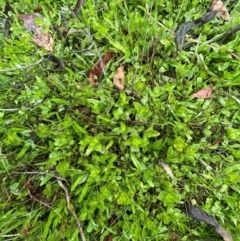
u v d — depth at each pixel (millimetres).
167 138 330
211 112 344
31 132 334
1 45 371
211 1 381
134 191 319
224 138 335
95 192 326
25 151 333
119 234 325
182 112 330
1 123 337
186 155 320
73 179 328
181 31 354
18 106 348
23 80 349
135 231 314
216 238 328
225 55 347
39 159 340
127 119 330
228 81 342
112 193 320
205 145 332
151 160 331
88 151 317
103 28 348
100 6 380
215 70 356
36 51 361
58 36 370
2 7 391
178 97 345
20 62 357
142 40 355
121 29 364
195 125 339
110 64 356
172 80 349
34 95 334
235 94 346
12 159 338
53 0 388
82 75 355
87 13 367
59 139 325
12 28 367
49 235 322
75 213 327
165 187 322
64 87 342
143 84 339
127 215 324
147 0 374
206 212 322
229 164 333
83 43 362
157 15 378
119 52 354
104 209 318
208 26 362
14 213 325
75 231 316
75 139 337
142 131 333
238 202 326
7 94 349
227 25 359
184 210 328
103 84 344
